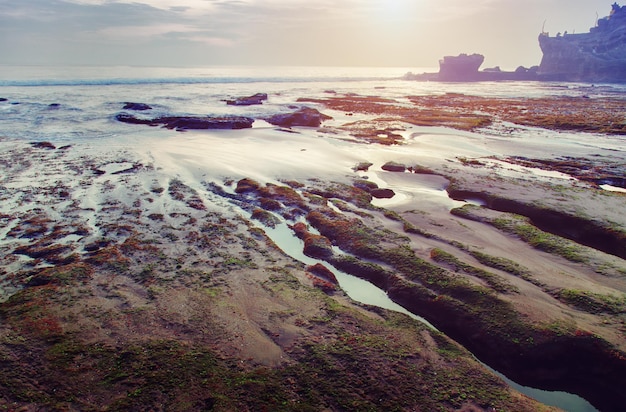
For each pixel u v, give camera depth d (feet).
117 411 30.58
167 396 31.99
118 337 38.58
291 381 34.30
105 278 48.52
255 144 119.65
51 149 106.83
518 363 39.09
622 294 46.34
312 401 32.42
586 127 154.81
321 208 71.87
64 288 45.93
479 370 36.94
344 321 42.42
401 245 58.85
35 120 147.54
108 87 277.03
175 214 67.36
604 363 38.06
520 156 113.09
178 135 130.31
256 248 57.57
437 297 47.24
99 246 56.54
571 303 45.14
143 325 40.45
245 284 48.44
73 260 52.54
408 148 120.57
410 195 81.20
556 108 220.84
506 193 79.30
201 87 311.06
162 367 34.86
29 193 74.54
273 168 94.63
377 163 103.76
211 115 171.73
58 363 34.83
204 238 59.41
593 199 76.33
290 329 40.81
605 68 569.23
